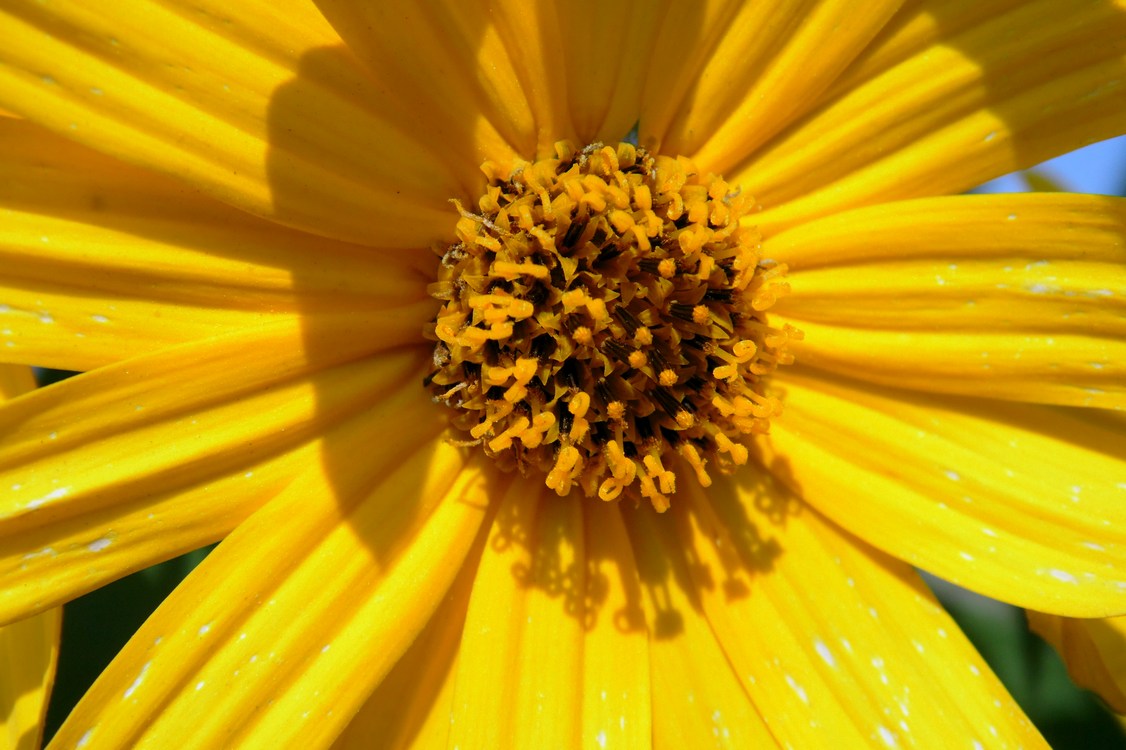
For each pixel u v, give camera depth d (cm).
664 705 11
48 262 10
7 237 10
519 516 11
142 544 10
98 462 10
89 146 9
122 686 10
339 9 10
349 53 10
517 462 11
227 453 10
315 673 10
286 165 10
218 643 10
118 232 10
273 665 10
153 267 10
